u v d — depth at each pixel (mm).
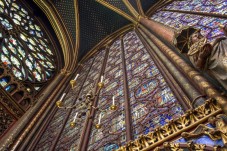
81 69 12883
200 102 3441
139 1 13055
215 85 3350
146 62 7516
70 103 8641
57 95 9867
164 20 9945
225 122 2705
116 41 13352
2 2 11820
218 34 5309
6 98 8156
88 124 6148
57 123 7766
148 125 4551
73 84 5363
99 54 13227
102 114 6336
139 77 6969
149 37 8750
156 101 5152
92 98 5043
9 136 6875
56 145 6285
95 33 14484
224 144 2453
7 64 9336
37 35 13047
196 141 2873
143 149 3312
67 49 13500
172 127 3312
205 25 6461
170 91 5016
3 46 9812
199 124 3055
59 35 13812
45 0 13867
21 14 12922
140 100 5719
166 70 5750
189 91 3996
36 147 6969
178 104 4398
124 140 4566
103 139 5176
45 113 8523
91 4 13984
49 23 14258
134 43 10312
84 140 5551
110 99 6875
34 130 7555
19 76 9500
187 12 8562
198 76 3785
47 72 11445
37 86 10117
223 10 6336
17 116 8125
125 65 8820
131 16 13102
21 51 10742
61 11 14086
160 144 3213
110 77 8789
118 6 13477
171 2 12102
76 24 14094
